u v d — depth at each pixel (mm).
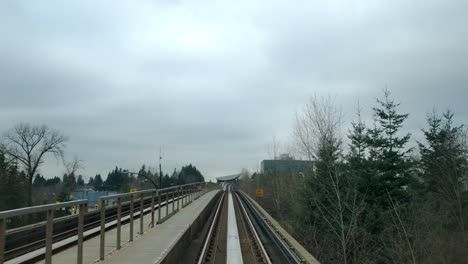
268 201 71875
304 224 34531
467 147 40438
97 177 108812
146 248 13023
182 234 16281
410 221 31141
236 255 19844
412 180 37625
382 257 30203
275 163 66625
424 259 28469
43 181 78375
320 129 37188
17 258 8617
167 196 22406
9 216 6602
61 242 11852
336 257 30812
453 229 36000
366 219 31875
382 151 38125
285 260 16609
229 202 71125
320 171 34000
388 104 40625
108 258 11305
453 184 38156
